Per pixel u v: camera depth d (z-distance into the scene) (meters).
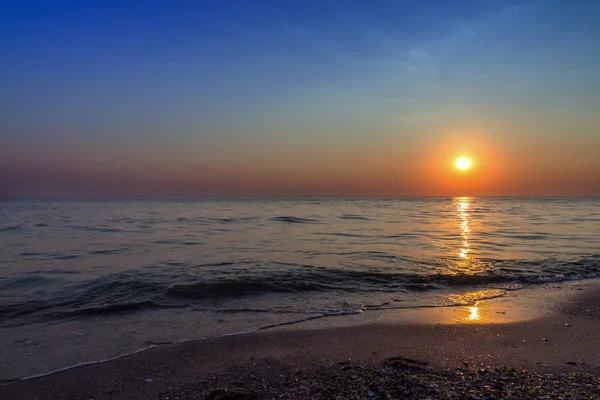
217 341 6.85
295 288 10.74
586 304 9.17
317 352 6.36
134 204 98.81
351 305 9.23
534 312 8.56
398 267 13.46
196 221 36.50
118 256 15.98
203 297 9.84
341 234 24.62
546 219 40.16
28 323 7.86
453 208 74.25
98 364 5.94
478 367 5.71
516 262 14.48
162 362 6.01
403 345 6.64
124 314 8.50
